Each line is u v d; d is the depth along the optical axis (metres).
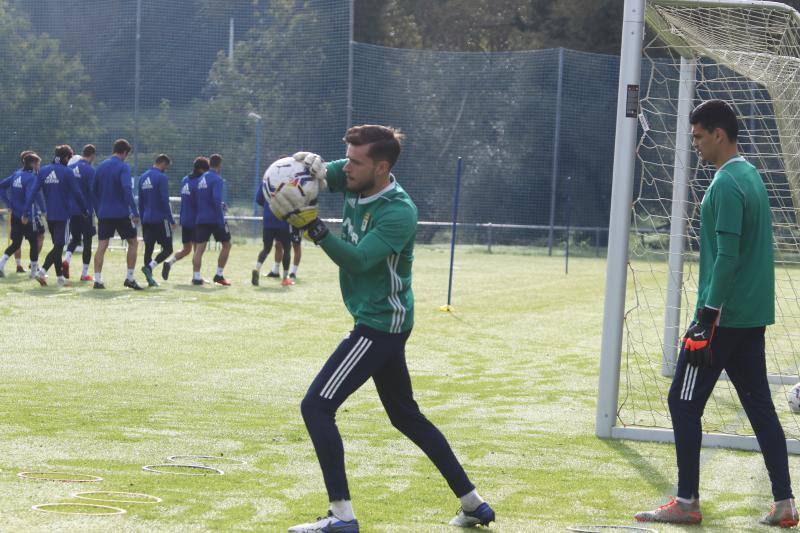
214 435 9.76
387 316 6.85
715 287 7.31
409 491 7.97
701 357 7.35
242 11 45.34
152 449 9.09
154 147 44.62
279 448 9.28
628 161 10.47
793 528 7.37
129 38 44.34
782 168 15.90
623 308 10.47
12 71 43.78
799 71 13.20
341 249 6.47
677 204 14.32
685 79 13.88
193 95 45.06
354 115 45.25
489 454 9.42
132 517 6.83
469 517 7.03
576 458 9.41
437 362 15.23
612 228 10.48
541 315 21.83
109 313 19.39
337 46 44.91
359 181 6.75
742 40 13.45
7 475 7.93
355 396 12.21
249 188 45.16
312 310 20.97
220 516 6.98
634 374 15.01
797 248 14.92
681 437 7.45
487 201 48.00
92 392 11.84
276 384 12.87
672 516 7.38
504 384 13.48
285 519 6.96
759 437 7.59
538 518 7.35
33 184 23.81
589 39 56.78
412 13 60.03
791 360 17.36
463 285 28.95
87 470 8.20
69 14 44.34
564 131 47.62
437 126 47.66
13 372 13.06
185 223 25.44
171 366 13.97
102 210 23.27
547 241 47.88
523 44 58.56
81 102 44.53
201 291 23.86
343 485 6.71
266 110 45.44
